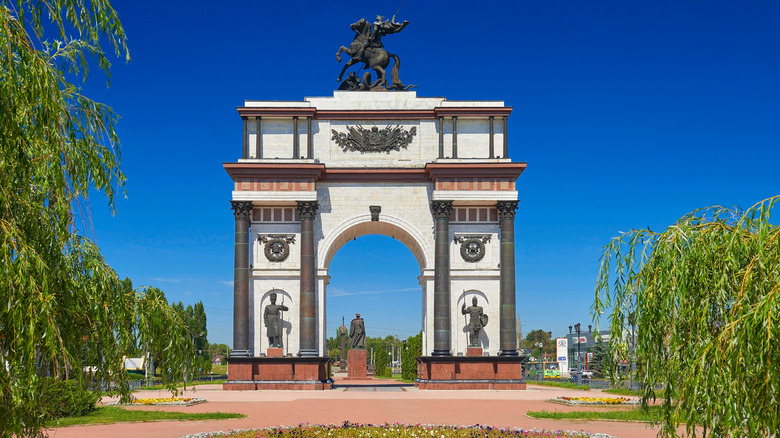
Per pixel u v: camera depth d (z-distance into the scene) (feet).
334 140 243.81
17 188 61.57
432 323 237.66
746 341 54.29
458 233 239.91
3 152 57.47
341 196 240.53
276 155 240.12
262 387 226.58
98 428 128.36
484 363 229.25
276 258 237.25
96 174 71.77
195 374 80.02
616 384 75.61
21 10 60.39
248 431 115.44
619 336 72.54
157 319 75.41
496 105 242.78
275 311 231.09
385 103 246.68
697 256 66.03
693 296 66.23
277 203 236.43
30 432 62.80
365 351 321.73
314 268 235.40
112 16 68.08
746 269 59.82
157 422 137.39
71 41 68.64
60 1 65.62
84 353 70.33
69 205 66.90
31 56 59.57
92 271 68.54
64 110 68.18
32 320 54.60
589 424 133.90
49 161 63.93
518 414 150.10
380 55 250.37
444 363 229.25
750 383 55.26
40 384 58.34
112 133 75.82
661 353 68.59
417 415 146.30
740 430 56.03
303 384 226.99
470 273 237.66
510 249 233.76
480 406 169.17
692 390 58.34
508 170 234.38
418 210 240.32
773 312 53.01
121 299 70.85
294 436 107.34
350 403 176.65
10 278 53.88
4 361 55.31
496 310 236.63
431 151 243.81
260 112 239.09
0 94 56.44
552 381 317.22
